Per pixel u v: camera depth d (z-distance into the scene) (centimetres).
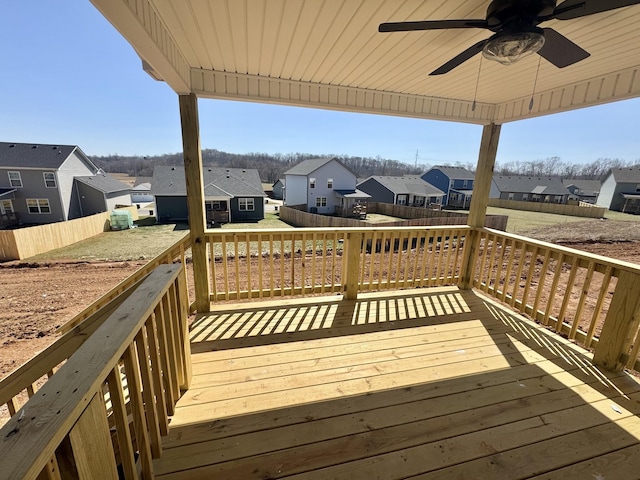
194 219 300
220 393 198
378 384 210
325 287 351
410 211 2038
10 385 119
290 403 190
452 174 3284
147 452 127
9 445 59
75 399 72
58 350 132
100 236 1267
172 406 176
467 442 164
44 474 62
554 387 211
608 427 177
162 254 275
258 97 301
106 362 88
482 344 265
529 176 3544
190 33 206
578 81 291
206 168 2102
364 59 252
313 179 2248
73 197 1891
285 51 238
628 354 223
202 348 251
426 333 282
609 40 210
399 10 181
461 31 202
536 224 1742
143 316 122
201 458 151
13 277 724
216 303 354
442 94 346
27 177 1705
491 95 344
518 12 149
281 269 335
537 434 171
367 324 297
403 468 149
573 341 272
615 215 2398
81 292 624
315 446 160
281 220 1870
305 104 318
